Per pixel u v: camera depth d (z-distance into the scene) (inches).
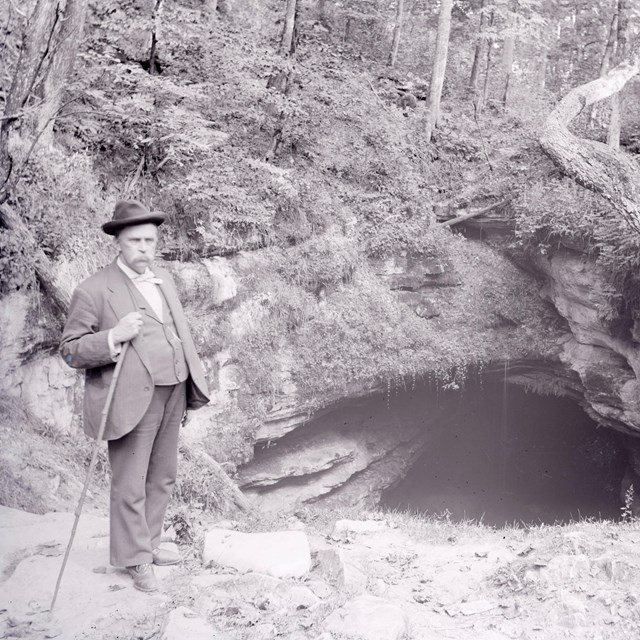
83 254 360.2
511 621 153.8
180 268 461.1
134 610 142.6
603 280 566.9
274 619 143.3
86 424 148.4
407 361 597.3
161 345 151.1
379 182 640.4
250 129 562.3
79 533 185.9
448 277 638.5
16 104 293.9
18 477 272.2
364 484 662.5
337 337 564.4
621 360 596.7
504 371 666.2
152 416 152.0
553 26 1104.8
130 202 150.3
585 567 177.0
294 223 559.2
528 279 657.0
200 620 137.5
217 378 488.4
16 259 320.2
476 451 847.7
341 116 650.2
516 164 655.1
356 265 592.1
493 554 209.3
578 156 488.4
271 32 714.2
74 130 425.1
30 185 350.9
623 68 517.0
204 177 466.9
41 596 147.2
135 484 151.5
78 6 311.6
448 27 705.0
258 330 518.9
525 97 940.6
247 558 177.5
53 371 342.0
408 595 173.6
